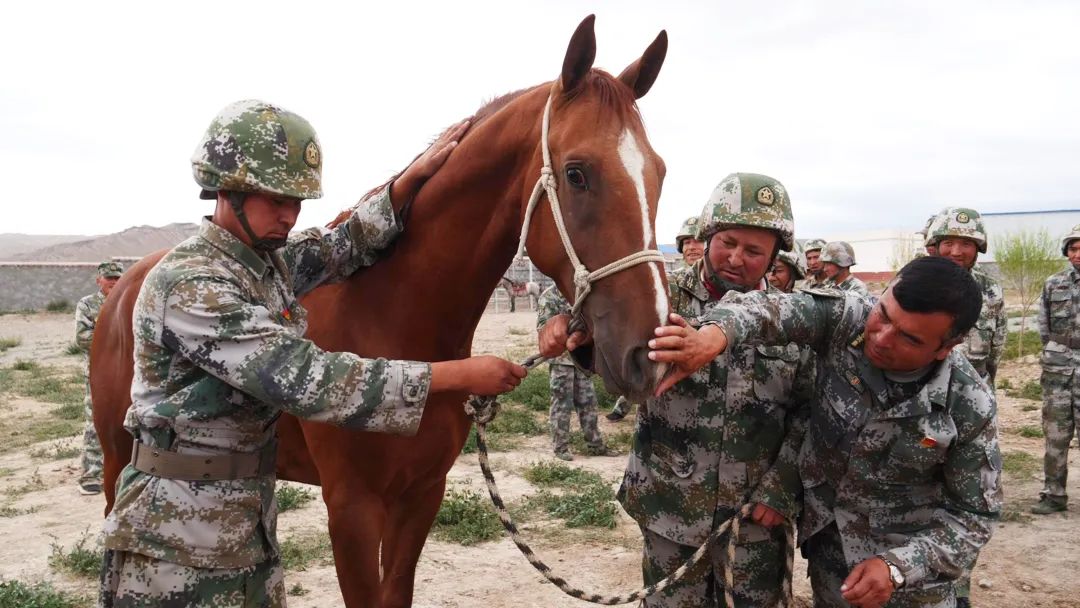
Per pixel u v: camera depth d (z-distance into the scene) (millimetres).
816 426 2133
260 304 1811
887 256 48875
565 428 6777
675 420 2256
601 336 1810
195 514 1727
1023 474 6312
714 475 2234
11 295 29969
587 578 4148
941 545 1945
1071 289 5336
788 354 2229
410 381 1735
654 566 2391
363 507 2367
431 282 2369
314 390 1650
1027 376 10992
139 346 1754
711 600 2354
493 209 2271
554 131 1973
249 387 1641
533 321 22234
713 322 1866
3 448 7316
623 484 2479
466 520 4902
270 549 1882
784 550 2355
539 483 5945
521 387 9750
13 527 4945
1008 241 20609
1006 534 4973
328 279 2416
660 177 1991
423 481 2549
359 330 2445
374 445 2305
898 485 2041
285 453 2775
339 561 2396
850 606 2201
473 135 2295
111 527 1714
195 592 1722
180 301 1656
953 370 1972
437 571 4203
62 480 6156
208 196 1953
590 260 1849
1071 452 7082
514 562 4363
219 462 1766
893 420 1969
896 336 1805
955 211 5031
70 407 9328
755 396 2209
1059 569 4371
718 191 2271
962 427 1938
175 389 1738
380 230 2357
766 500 2164
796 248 3543
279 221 1844
